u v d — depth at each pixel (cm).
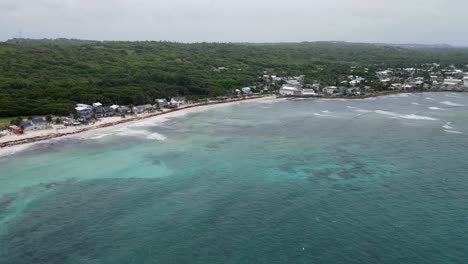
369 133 10962
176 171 7794
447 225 5528
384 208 6078
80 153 8925
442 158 8556
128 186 7006
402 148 9362
